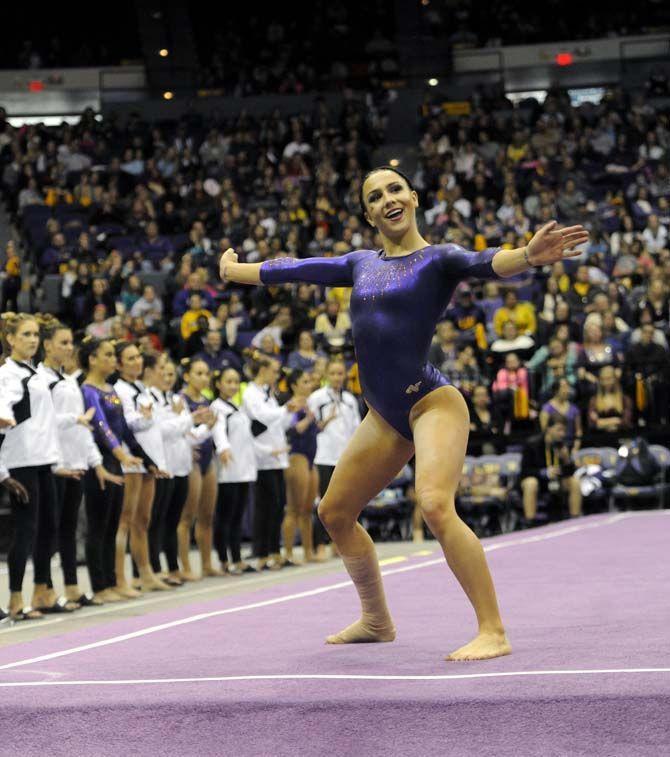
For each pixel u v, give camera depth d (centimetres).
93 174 2217
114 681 394
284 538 1095
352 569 475
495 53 2700
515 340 1512
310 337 1352
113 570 837
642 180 2156
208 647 488
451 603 616
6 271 1880
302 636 513
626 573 717
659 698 313
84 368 855
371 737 320
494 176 2197
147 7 2841
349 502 468
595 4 2842
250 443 1035
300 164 2275
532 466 1348
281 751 321
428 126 2397
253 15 2980
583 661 391
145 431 884
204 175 2272
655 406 1452
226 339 1550
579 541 980
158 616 628
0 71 2706
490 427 1415
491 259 426
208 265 1880
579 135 2322
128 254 1962
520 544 988
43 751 332
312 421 1075
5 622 709
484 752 307
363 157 2311
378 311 451
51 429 750
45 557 762
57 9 2902
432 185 2197
